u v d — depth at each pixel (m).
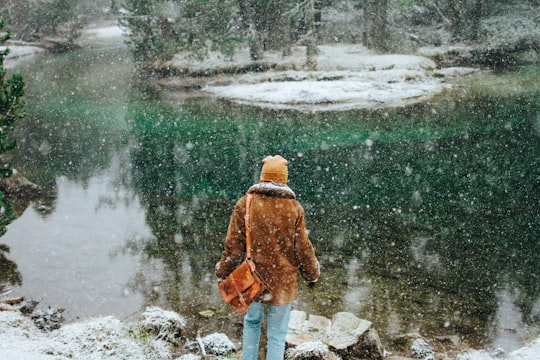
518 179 12.49
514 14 32.72
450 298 6.87
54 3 43.47
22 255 8.35
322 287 7.19
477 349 5.54
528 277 7.57
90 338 4.32
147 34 30.14
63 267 7.86
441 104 20.94
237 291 3.21
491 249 8.71
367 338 4.86
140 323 4.86
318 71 26.12
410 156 14.68
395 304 6.68
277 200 3.24
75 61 36.47
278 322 3.36
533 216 10.23
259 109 21.56
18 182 12.11
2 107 7.66
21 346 3.98
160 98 24.44
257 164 14.55
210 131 18.45
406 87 23.64
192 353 4.71
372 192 11.99
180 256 8.36
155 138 17.83
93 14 57.19
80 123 20.25
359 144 16.08
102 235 9.41
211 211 10.94
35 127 19.70
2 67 7.66
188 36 29.53
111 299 6.69
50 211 10.91
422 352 5.23
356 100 21.91
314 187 12.45
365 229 9.75
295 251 3.29
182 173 13.92
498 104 20.39
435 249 8.73
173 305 6.49
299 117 19.95
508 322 6.23
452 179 12.68
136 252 8.54
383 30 29.77
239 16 28.61
